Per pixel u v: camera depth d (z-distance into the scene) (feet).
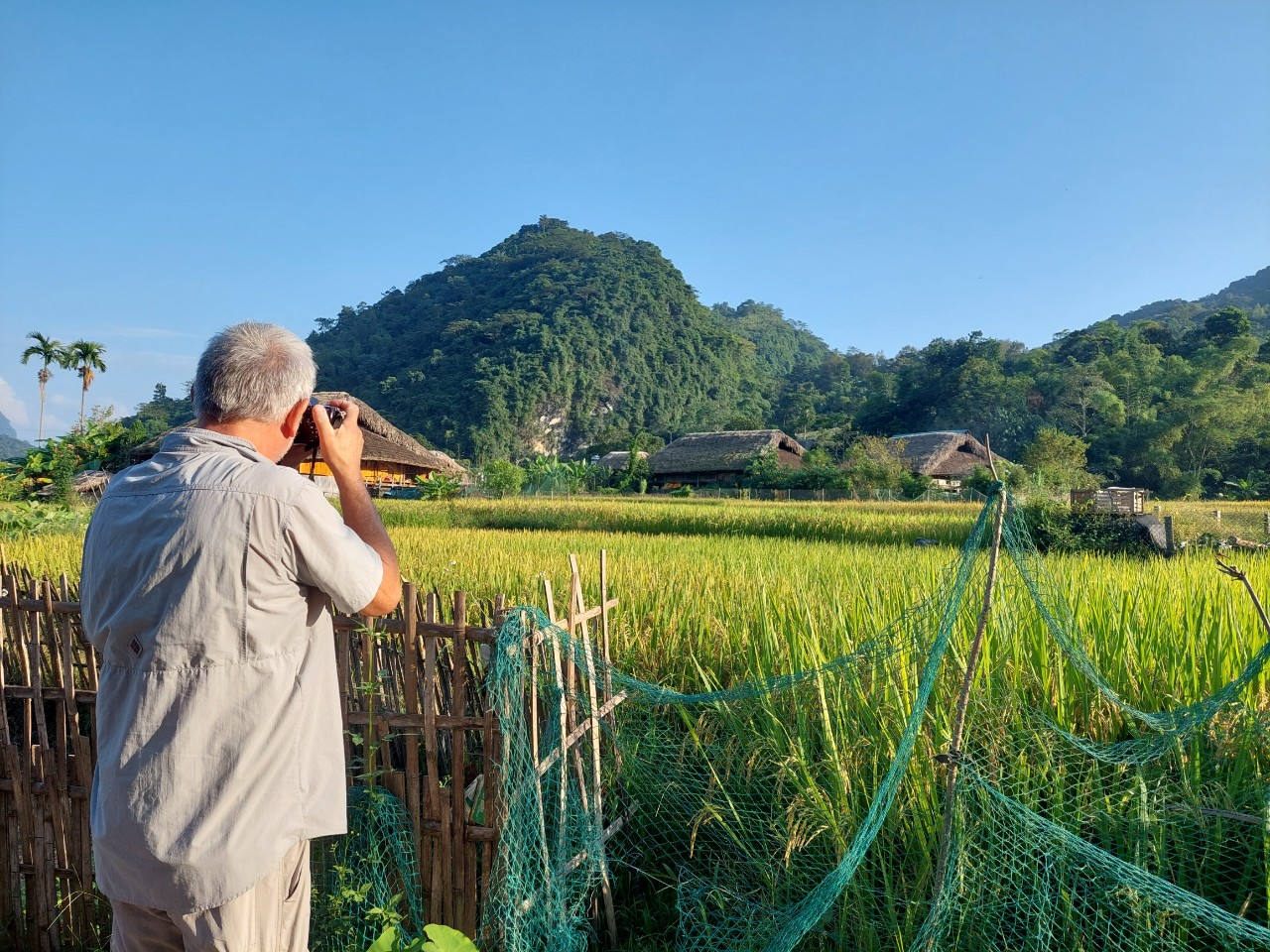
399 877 9.52
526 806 8.87
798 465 196.34
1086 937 8.63
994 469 8.29
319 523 6.01
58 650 11.18
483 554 30.94
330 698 6.57
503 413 409.49
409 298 556.10
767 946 8.70
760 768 11.11
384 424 142.92
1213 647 12.87
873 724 11.03
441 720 9.18
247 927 5.87
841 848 9.39
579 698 10.02
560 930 8.89
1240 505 110.83
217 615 5.72
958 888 8.74
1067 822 9.52
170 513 5.83
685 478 202.80
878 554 35.45
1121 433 222.89
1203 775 10.41
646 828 11.44
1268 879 8.30
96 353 175.83
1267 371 259.19
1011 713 10.83
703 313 552.41
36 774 10.28
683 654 15.84
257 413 6.41
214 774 5.69
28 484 110.73
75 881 10.23
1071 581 18.12
